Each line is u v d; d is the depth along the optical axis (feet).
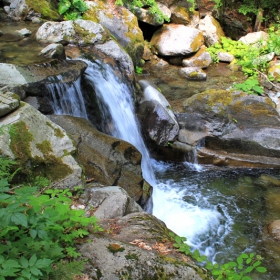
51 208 8.52
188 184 20.39
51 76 17.06
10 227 7.39
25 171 11.44
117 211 11.64
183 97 25.55
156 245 9.87
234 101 23.39
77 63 19.04
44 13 26.14
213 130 22.70
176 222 17.20
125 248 9.18
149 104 22.72
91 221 9.05
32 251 7.61
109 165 14.76
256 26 35.76
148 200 15.75
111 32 27.04
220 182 20.66
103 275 8.32
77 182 12.39
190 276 8.77
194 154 22.39
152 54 32.17
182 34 31.68
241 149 22.63
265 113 23.15
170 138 22.07
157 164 22.48
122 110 21.31
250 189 20.06
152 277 8.55
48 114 16.10
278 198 19.26
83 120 16.21
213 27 34.24
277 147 22.21
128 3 30.66
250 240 16.14
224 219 17.57
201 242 16.03
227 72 30.42
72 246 8.93
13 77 15.75
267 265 14.56
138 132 22.09
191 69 29.53
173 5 34.99
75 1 26.37
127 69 22.93
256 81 26.43
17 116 12.18
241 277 9.66
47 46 20.25
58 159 12.46
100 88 20.13
